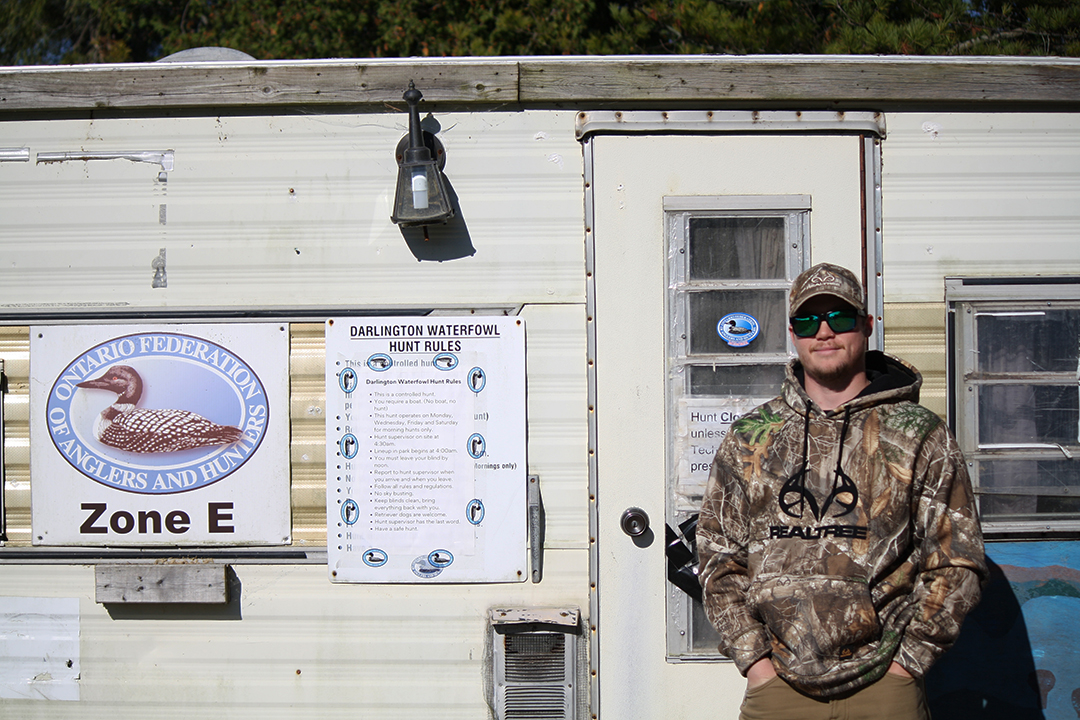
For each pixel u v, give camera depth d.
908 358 2.70
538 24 8.34
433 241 2.68
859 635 1.89
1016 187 2.70
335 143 2.69
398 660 2.67
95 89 2.67
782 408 2.09
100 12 11.91
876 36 5.77
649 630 2.66
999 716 2.69
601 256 2.67
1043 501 2.71
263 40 9.74
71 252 2.71
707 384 2.68
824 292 2.04
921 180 2.70
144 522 2.69
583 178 2.69
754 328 2.69
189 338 2.69
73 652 2.69
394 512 2.67
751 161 2.68
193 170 2.70
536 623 2.63
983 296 2.69
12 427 2.71
